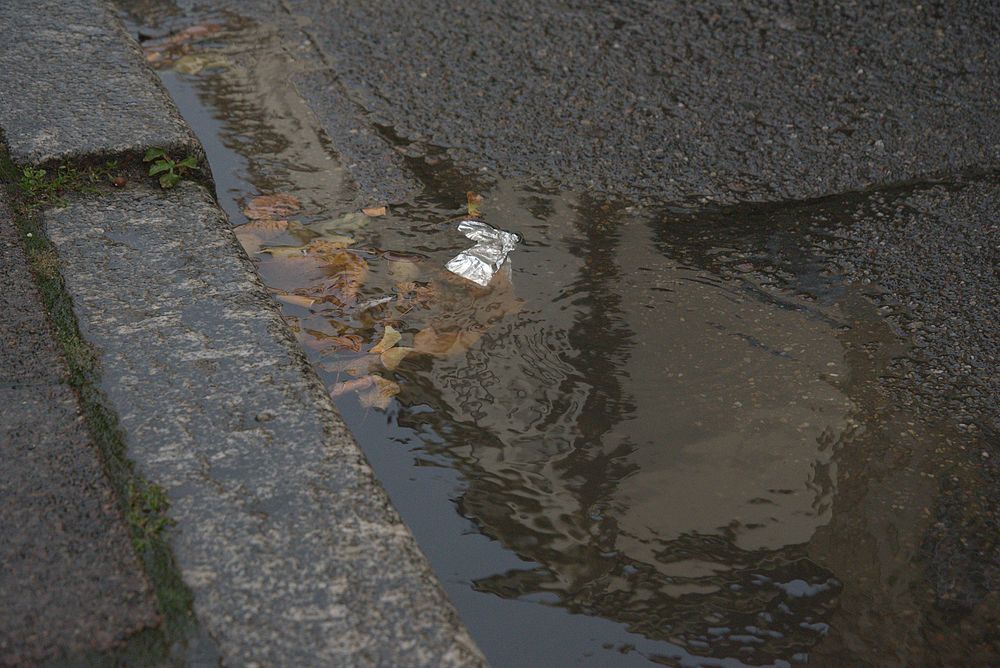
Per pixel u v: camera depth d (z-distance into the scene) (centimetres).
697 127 324
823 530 197
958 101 331
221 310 211
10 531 160
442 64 359
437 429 220
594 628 180
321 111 334
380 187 299
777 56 355
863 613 181
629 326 249
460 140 320
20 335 202
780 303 255
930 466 209
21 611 148
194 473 172
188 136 264
